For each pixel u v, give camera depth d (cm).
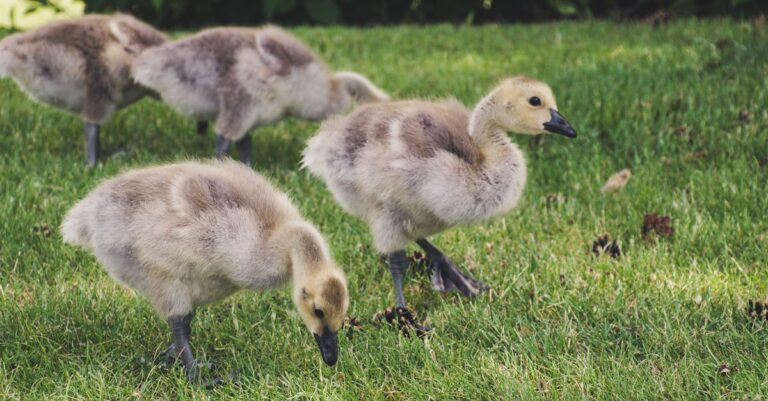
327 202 295
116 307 262
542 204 293
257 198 250
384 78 365
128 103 318
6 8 659
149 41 318
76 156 316
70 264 274
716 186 291
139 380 250
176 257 245
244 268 245
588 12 518
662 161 304
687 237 276
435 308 266
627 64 363
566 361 247
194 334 257
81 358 253
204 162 259
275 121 311
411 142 259
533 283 266
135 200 247
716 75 340
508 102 261
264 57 304
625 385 242
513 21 562
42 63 308
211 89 305
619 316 256
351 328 256
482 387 244
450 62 394
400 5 566
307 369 249
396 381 246
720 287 262
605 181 301
